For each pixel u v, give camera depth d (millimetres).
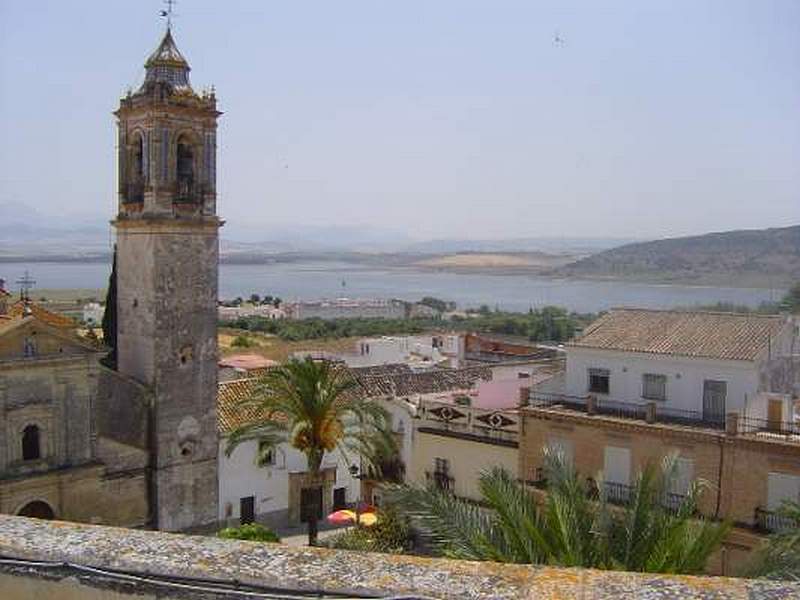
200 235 47250
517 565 6516
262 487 52875
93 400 42688
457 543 15422
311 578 6426
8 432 39750
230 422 51656
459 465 49562
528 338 172875
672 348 43812
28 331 40156
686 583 6070
